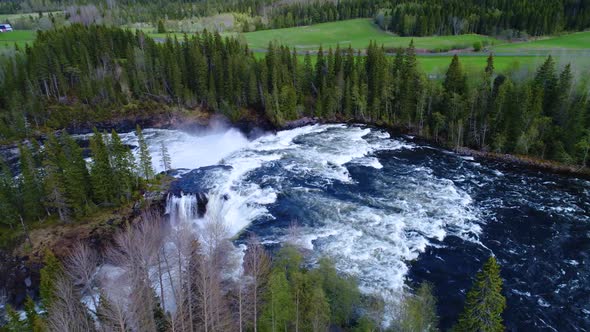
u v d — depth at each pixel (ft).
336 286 140.05
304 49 586.04
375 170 285.84
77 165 225.97
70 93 435.53
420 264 187.83
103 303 137.59
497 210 235.20
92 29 480.64
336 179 270.87
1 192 214.07
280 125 392.06
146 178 261.03
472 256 194.59
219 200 243.40
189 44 464.24
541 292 173.88
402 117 372.17
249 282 148.36
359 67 415.44
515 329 155.02
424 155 316.81
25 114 393.09
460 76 355.97
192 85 441.68
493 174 283.79
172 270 179.83
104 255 205.77
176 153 341.62
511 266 188.85
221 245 182.60
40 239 212.02
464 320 124.88
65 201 223.10
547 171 290.76
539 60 379.96
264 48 593.42
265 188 256.93
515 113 312.91
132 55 438.81
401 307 138.82
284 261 155.53
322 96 410.52
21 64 426.51
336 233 210.18
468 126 329.72
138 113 420.36
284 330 123.85
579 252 199.31
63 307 135.23
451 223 221.05
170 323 137.39
